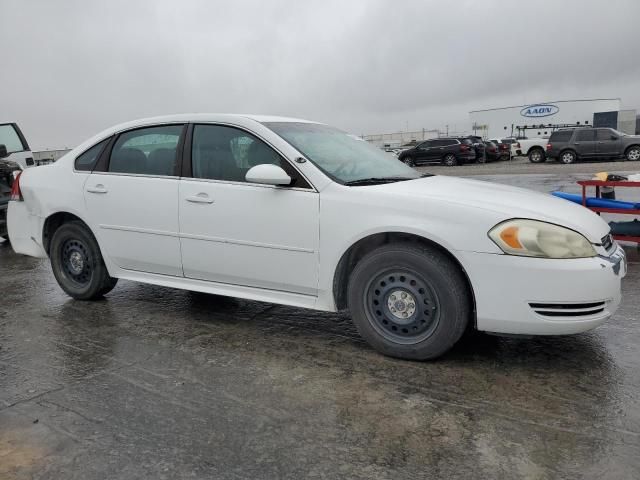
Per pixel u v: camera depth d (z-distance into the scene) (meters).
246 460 2.57
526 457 2.55
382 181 3.97
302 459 2.57
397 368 3.54
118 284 5.81
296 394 3.22
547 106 53.38
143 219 4.52
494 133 56.22
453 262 3.46
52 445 2.72
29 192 5.23
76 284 5.15
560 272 3.22
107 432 2.83
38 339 4.23
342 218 3.68
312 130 4.48
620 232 6.86
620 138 24.64
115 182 4.67
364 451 2.63
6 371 3.63
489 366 3.54
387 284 3.62
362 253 3.87
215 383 3.39
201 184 4.23
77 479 2.45
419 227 3.44
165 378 3.47
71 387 3.37
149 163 4.56
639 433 2.72
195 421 2.93
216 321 4.54
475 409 3.00
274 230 3.91
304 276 3.88
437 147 29.02
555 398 3.10
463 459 2.55
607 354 3.69
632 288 5.25
